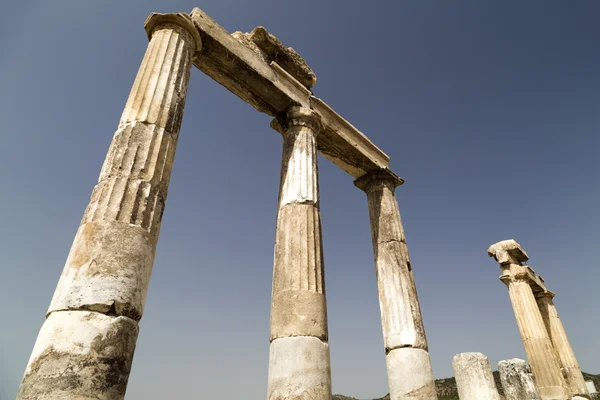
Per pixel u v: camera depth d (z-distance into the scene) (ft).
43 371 15.23
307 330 25.64
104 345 16.29
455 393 111.96
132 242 19.20
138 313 18.35
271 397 24.20
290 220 30.58
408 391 32.73
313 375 24.29
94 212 19.42
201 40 31.09
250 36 36.47
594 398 81.41
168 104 25.13
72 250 18.52
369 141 45.44
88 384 15.29
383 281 39.24
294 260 28.43
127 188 20.59
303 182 32.71
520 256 64.80
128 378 16.90
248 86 35.58
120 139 22.38
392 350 35.32
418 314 37.09
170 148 24.00
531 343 56.03
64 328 16.17
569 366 63.82
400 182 46.96
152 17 28.66
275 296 27.76
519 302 59.57
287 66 38.96
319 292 27.76
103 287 17.38
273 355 25.43
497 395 37.73
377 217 43.42
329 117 41.32
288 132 36.29
